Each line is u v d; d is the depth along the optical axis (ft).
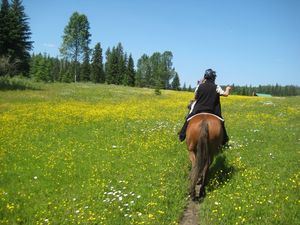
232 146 51.88
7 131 63.72
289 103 110.83
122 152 49.65
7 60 210.59
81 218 28.63
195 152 33.68
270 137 58.18
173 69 496.64
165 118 81.92
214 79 37.50
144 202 32.24
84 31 333.62
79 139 58.23
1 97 125.29
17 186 36.60
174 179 38.40
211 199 32.78
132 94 167.53
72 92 158.10
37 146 53.42
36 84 188.14
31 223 28.32
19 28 216.54
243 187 35.29
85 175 40.22
